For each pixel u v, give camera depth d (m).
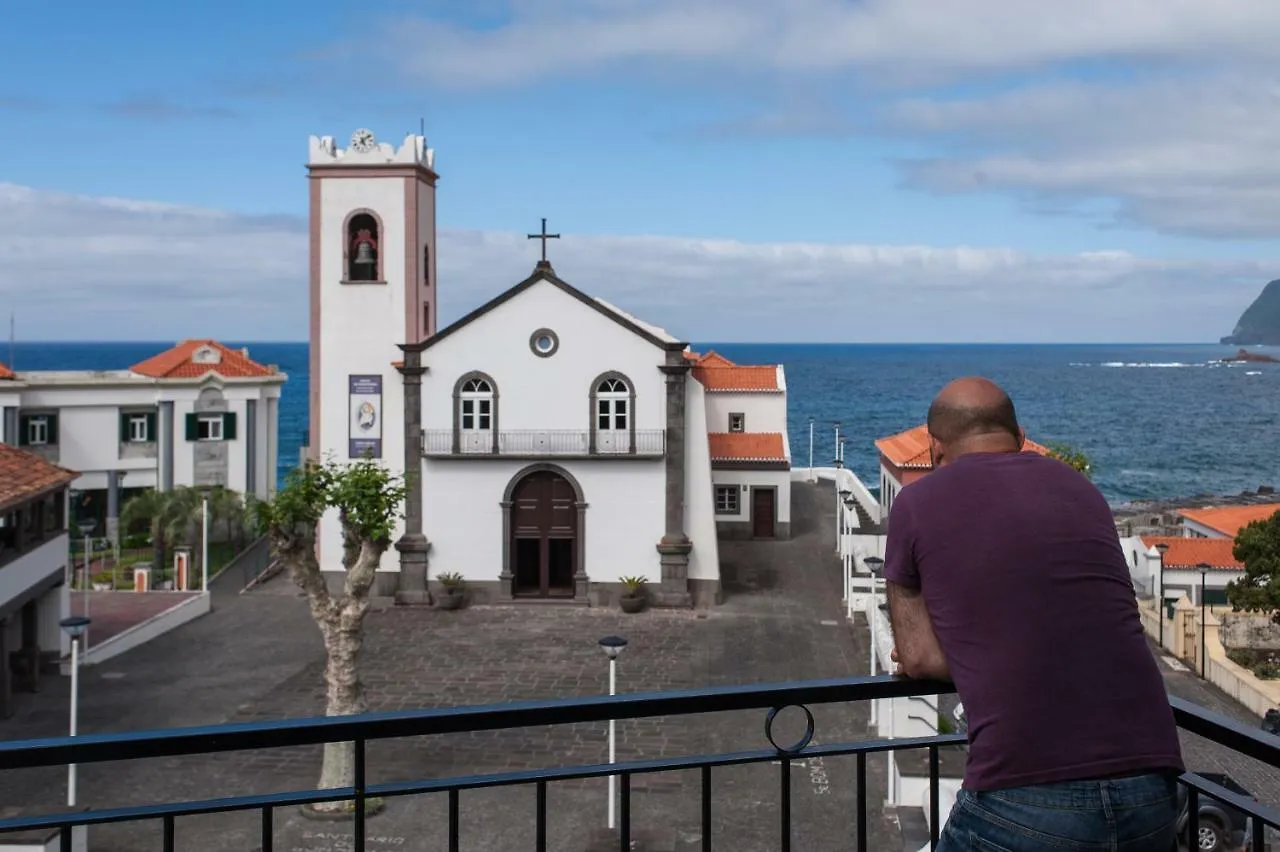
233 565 51.81
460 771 25.92
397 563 44.53
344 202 45.25
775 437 57.84
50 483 32.88
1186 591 48.56
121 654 36.97
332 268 45.31
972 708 4.36
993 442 5.06
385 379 45.22
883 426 178.00
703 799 4.95
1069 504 4.60
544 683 33.94
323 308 45.41
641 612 42.72
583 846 22.11
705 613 42.66
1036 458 4.86
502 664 35.94
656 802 24.23
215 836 22.55
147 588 45.09
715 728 28.80
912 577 4.72
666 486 43.41
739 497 56.88
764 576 48.84
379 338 45.31
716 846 22.17
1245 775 20.50
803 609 43.28
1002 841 4.23
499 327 43.47
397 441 45.31
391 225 45.09
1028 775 4.18
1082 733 4.20
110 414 56.47
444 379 43.75
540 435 43.56
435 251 48.31
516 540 44.41
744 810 23.83
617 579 43.78
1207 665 37.44
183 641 38.78
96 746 4.25
